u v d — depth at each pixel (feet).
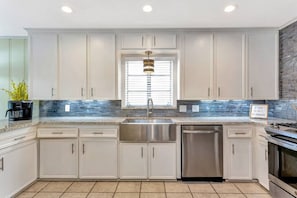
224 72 11.07
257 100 12.12
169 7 8.51
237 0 7.95
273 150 8.20
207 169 10.08
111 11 8.85
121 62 12.34
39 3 8.05
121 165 10.21
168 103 12.42
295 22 9.84
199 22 10.18
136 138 10.06
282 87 10.81
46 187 9.64
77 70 11.12
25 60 12.05
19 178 8.93
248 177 10.07
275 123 8.87
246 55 11.03
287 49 10.40
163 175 10.16
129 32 11.09
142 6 8.40
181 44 11.05
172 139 10.03
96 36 11.09
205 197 8.74
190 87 11.12
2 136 7.95
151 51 11.57
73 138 10.24
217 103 12.20
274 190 8.15
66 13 9.02
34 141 10.03
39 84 11.09
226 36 11.05
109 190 9.34
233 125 10.10
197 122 10.08
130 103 12.43
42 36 11.04
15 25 10.39
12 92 11.10
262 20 9.95
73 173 10.25
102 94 11.17
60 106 12.31
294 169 7.02
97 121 10.26
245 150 10.09
